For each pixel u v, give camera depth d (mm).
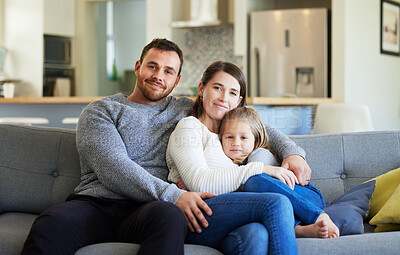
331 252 1518
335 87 5688
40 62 6762
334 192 2092
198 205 1618
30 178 2066
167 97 2090
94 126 1827
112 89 8086
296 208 1659
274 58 6000
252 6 6340
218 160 1836
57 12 6887
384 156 2105
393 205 1745
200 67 6863
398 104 6977
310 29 5867
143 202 1716
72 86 7098
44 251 1445
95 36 7262
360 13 5934
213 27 6645
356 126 3520
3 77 6617
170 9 6488
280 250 1452
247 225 1500
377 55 6355
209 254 1510
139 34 8062
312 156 2125
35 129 2141
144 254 1396
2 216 2002
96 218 1664
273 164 1926
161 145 1919
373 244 1523
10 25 6879
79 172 2057
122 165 1715
